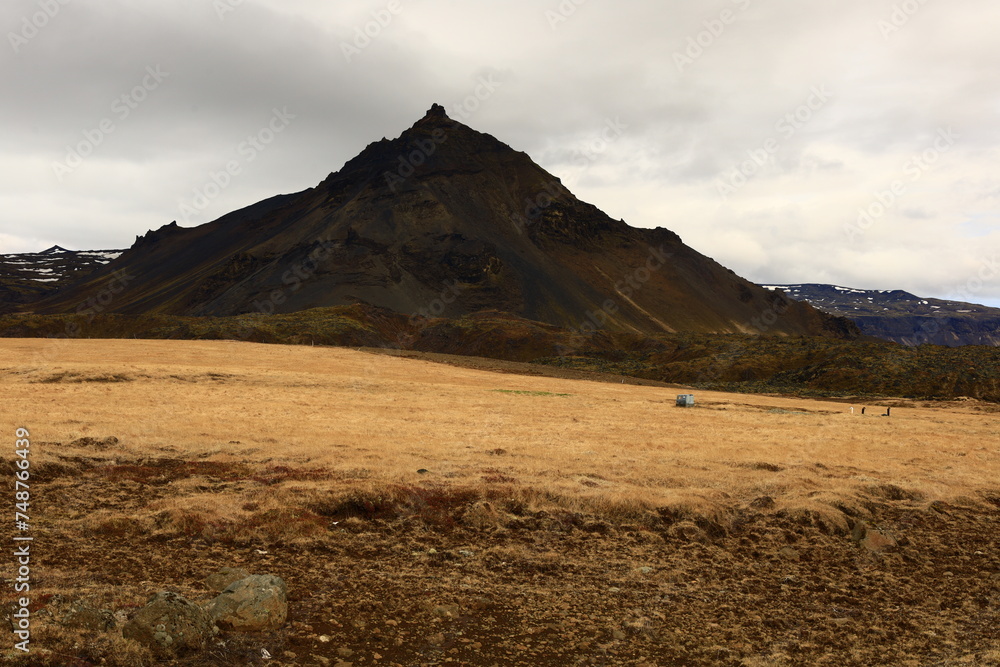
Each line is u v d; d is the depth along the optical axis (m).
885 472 29.45
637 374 180.25
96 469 21.06
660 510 20.39
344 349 120.94
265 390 53.75
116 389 46.91
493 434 35.34
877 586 16.58
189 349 97.75
